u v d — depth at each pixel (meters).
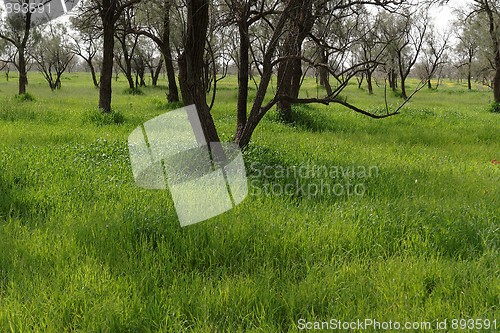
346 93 42.94
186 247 5.14
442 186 8.00
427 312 4.09
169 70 24.41
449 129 16.56
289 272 4.74
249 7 8.70
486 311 4.05
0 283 4.40
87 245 5.19
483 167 10.05
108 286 4.34
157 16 15.46
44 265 4.81
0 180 7.31
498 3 28.95
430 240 5.63
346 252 5.22
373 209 6.34
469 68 51.00
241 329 3.85
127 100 27.44
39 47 40.03
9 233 5.45
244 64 9.41
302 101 8.73
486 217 6.33
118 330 3.85
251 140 11.31
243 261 5.02
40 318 3.84
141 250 5.07
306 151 10.36
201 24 8.75
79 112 17.28
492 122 19.23
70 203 6.50
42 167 8.16
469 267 4.88
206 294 4.23
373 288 4.51
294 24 8.77
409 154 11.31
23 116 15.94
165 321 3.90
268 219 5.92
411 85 67.12
